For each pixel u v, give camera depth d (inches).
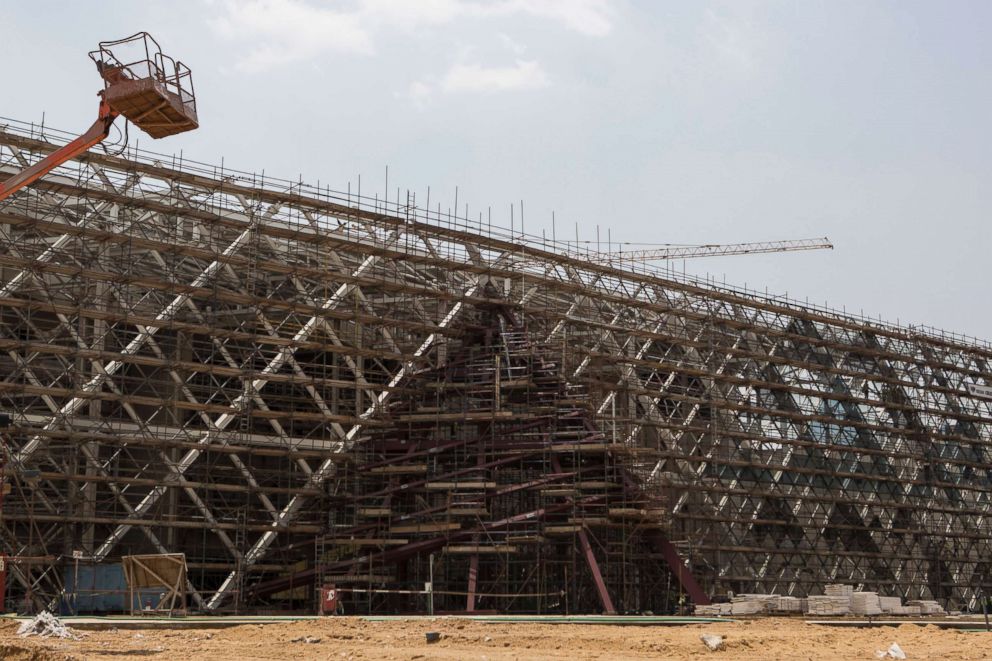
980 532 4055.1
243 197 2659.9
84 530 2356.1
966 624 2204.7
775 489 3390.7
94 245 2524.6
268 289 2669.8
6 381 2320.4
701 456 3223.4
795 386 3540.8
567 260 3068.4
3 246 2444.6
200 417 2706.7
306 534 2711.6
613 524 2591.0
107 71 1552.7
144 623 1817.2
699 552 3134.8
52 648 1326.3
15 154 2384.4
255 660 1275.8
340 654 1350.9
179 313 2598.4
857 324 3762.3
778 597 2802.7
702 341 3339.1
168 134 1635.1
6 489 2193.7
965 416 4040.4
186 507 2586.1
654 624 2018.9
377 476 2778.1
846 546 3587.6
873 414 3772.1
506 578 2605.8
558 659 1325.0
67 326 2377.0
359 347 2746.1
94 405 2492.6
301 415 2655.0
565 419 2711.6
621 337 3221.0
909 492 3831.2
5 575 2134.6
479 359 2837.1
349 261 2856.8
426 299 2925.7
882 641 1659.7
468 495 2628.0
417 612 2647.6
